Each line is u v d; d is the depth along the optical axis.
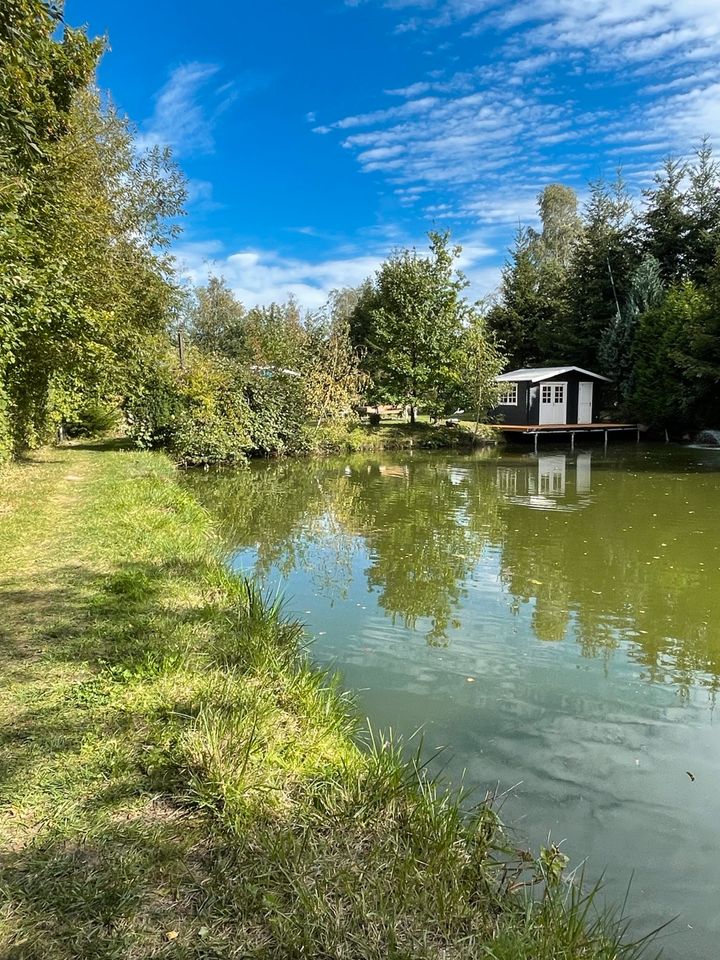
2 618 4.36
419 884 2.23
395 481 15.37
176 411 17.33
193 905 2.02
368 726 3.74
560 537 9.25
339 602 6.31
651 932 2.34
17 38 5.51
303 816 2.54
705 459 19.56
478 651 5.10
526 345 37.09
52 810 2.42
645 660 4.98
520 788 3.25
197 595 5.11
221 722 3.08
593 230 33.53
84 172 11.58
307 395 21.22
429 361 25.53
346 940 1.93
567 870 2.65
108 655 3.81
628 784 3.31
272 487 14.34
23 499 8.71
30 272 7.48
